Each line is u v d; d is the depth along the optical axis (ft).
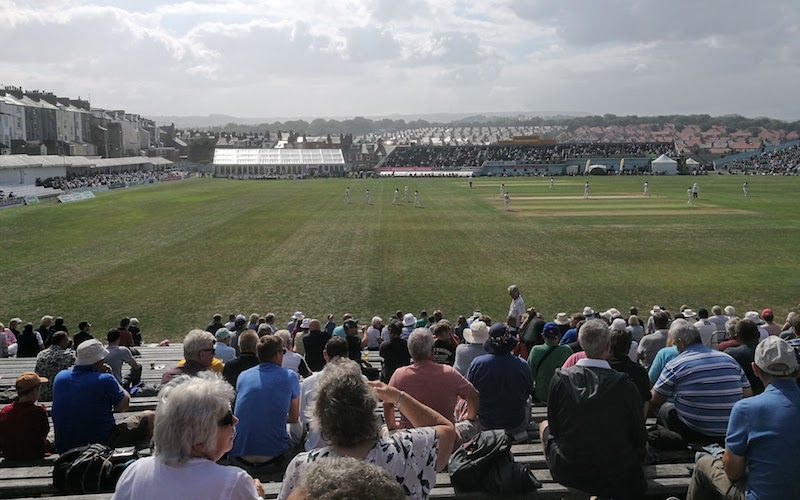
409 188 318.86
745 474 19.99
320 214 194.70
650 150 531.50
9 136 395.96
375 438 14.92
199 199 254.06
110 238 146.61
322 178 446.60
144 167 525.34
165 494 14.24
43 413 28.71
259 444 25.55
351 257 120.16
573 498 23.34
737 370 26.89
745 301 87.51
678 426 27.40
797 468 18.83
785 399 19.39
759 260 114.11
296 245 134.41
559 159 496.64
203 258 120.57
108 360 43.47
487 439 22.74
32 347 63.05
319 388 15.02
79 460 23.59
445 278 101.91
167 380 30.60
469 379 28.78
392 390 17.60
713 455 22.15
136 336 69.10
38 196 242.78
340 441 14.53
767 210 193.26
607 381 22.09
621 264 111.86
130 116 616.39
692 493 22.25
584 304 86.79
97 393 27.43
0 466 28.02
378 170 506.89
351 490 9.81
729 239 137.69
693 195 239.30
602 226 161.07
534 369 35.63
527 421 31.45
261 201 243.60
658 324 46.80
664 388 27.35
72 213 199.93
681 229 153.69
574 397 22.00
